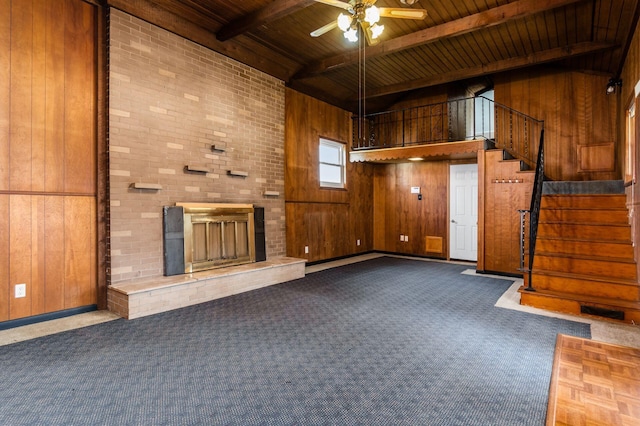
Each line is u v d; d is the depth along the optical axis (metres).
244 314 3.59
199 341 2.90
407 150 6.59
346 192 7.42
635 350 2.71
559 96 6.21
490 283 5.04
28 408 1.95
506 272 5.55
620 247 3.96
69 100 3.54
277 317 3.50
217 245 4.63
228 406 1.97
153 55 4.04
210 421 1.83
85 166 3.65
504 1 4.08
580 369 2.41
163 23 4.11
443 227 7.38
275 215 5.61
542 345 2.81
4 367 2.43
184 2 4.07
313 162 6.59
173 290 3.76
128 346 2.79
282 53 5.50
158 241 4.07
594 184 5.30
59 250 3.48
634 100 3.96
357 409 1.94
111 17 3.68
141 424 1.81
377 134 8.20
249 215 5.05
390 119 8.05
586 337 2.97
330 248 7.00
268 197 5.50
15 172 3.21
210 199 4.64
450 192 7.30
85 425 1.80
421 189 7.66
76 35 3.58
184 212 4.25
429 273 5.80
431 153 6.32
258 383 2.22
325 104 6.89
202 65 4.56
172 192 4.21
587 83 6.02
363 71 6.25
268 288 4.70
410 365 2.47
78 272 3.60
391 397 2.07
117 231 3.73
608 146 5.82
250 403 2.00
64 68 3.50
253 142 5.25
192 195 4.43
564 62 5.91
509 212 5.54
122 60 3.77
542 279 3.95
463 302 4.04
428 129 7.52
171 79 4.21
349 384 2.21
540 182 4.48
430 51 5.46
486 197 5.73
